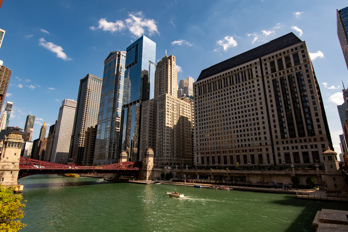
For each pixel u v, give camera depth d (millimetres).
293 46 130000
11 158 76938
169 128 196750
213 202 59531
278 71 133000
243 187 83812
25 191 81562
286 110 124500
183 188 92500
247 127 138750
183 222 41281
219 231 36281
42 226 39031
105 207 54312
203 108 166875
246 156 134125
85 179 155375
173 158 193500
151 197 69125
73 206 55531
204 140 158750
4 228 21406
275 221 40812
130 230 37031
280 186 81625
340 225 25188
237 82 152000
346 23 174125
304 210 47875
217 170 111125
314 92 116500
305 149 113125
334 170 66312
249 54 158625
